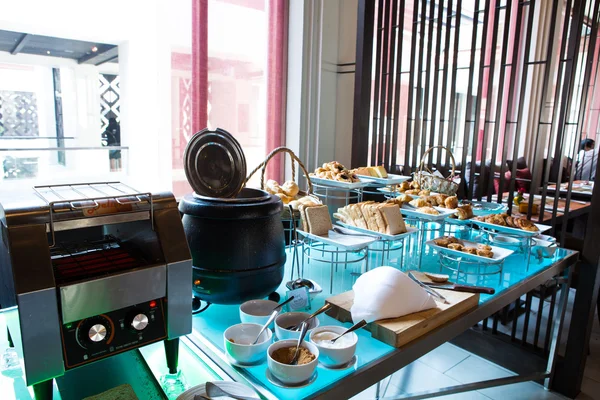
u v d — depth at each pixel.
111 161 2.73
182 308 0.87
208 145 1.20
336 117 3.92
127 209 0.82
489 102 2.71
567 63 2.22
